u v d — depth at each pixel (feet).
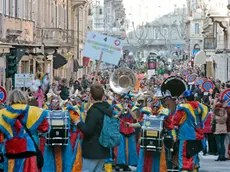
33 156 42.57
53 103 59.67
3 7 122.11
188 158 58.54
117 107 66.44
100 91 45.52
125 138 67.67
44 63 165.58
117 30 502.79
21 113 42.27
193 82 155.02
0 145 43.80
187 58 403.13
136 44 634.84
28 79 89.15
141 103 70.23
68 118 57.98
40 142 59.21
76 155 54.03
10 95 42.68
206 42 246.68
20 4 142.00
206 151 85.81
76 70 216.74
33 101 58.44
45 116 42.86
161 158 58.29
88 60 249.14
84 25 257.96
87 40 58.18
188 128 58.23
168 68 310.86
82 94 82.69
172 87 64.44
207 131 81.66
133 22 607.78
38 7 165.07
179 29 653.71
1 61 110.52
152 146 57.11
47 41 161.38
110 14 548.31
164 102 63.57
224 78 209.46
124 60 409.90
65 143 57.88
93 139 45.24
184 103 59.06
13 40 126.21
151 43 619.26
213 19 206.69
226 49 203.31
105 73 229.04
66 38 183.01
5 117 42.09
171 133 59.52
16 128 42.27
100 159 45.47
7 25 127.75
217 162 76.74
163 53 583.17
